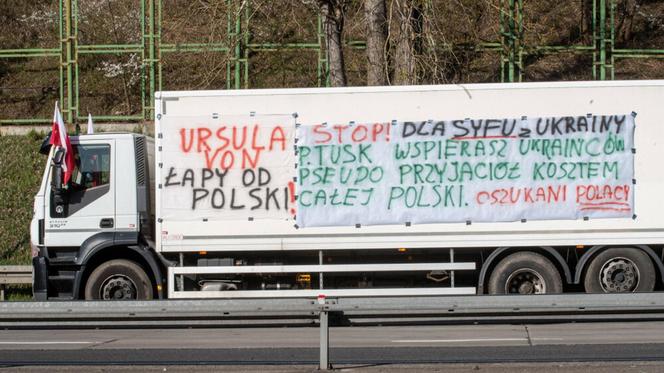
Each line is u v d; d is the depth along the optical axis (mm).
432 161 13023
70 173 13305
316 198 13086
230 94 13133
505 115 13016
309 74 22719
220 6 18484
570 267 13328
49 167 13539
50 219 13430
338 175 13078
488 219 13008
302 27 20906
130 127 22547
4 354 9664
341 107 13078
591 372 7938
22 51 22750
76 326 9102
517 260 13023
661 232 12992
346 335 11344
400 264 13070
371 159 13055
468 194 13023
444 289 13062
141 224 13406
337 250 13266
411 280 13609
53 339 11359
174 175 13148
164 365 8609
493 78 22219
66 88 24453
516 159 13008
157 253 13438
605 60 22109
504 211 13000
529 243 13016
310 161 13094
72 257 13523
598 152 12992
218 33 19797
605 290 13062
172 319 9172
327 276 13453
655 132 12992
